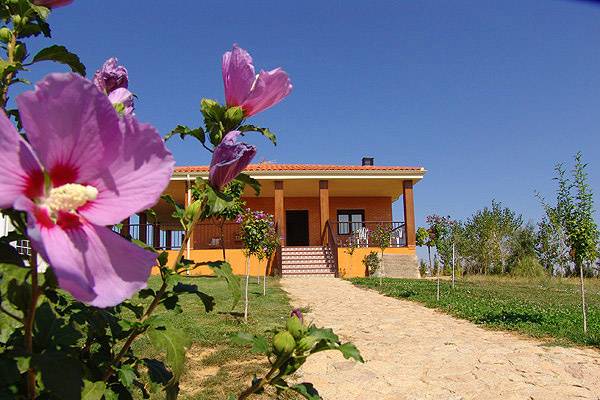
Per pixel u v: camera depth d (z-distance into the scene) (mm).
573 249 8797
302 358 1458
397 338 8352
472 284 20094
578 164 8742
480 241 29312
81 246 975
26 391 1324
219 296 12414
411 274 22844
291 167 23797
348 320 10070
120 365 1632
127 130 1026
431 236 16828
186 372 5898
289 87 1552
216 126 1547
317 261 22734
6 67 1460
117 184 1040
